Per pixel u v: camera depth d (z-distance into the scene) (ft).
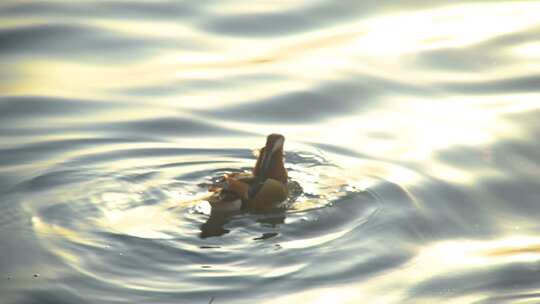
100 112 186.29
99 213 141.90
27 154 164.86
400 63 210.79
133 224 138.51
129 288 122.21
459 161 165.68
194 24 233.35
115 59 213.46
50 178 153.69
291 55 215.31
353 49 217.97
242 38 225.15
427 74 205.36
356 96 195.00
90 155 164.25
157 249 131.54
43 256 129.70
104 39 223.51
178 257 129.70
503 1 248.11
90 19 235.40
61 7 243.81
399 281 126.72
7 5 244.42
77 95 194.29
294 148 170.09
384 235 138.31
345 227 139.95
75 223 138.72
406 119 184.14
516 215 148.25
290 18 236.43
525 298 123.85
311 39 224.33
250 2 247.70
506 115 184.65
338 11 241.14
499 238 140.77
